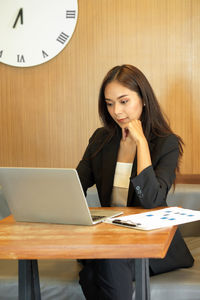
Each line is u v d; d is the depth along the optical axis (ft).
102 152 7.09
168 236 4.38
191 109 10.83
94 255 4.09
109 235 4.50
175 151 6.51
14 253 4.17
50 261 7.32
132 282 5.66
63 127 11.40
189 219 5.04
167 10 10.77
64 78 11.29
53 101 11.38
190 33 10.72
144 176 5.84
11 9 11.17
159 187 5.91
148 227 4.69
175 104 10.88
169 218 5.13
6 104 11.55
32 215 5.39
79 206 4.98
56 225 5.19
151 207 5.90
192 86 10.80
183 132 10.89
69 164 11.44
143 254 4.03
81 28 11.11
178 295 6.07
